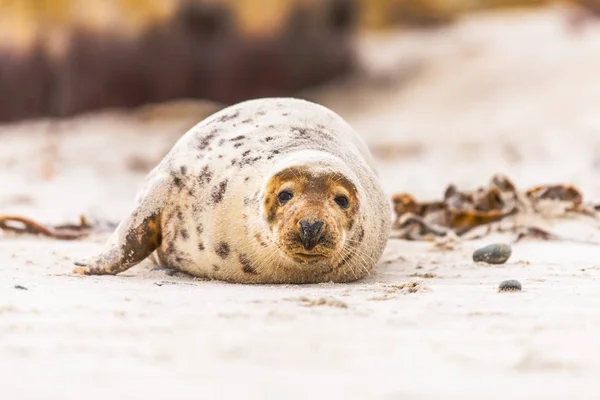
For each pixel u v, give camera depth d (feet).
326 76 456.04
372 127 366.22
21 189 205.57
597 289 84.02
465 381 51.57
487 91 408.67
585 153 264.31
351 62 464.24
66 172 248.73
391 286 84.89
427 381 51.52
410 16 555.28
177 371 53.16
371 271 97.71
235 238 89.92
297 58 453.17
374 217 94.32
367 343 60.64
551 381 51.72
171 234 95.20
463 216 128.36
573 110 354.33
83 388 49.47
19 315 68.49
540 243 120.16
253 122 98.73
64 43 444.14
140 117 395.55
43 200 184.44
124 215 159.74
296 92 451.12
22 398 47.78
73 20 449.89
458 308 73.15
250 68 447.83
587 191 186.70
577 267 100.73
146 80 440.45
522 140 305.32
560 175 219.61
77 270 93.91
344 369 54.03
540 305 74.95
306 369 53.93
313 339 61.46
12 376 52.01
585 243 119.75
